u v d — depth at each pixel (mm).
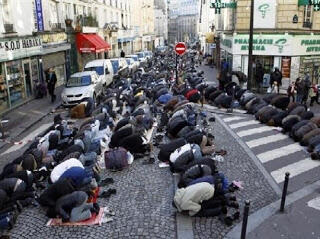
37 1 22844
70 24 28891
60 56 27453
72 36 30047
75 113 16281
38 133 14305
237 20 23547
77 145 10102
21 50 19688
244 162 10375
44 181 9219
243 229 6320
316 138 11055
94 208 7527
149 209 7785
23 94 20422
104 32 40688
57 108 18984
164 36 124312
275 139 12508
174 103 15289
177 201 7379
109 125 13297
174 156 9430
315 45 23047
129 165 10180
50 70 24328
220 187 7660
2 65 18141
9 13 18984
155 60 40219
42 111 18250
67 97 18562
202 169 8172
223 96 17219
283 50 22156
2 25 18156
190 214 7348
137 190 8688
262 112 14672
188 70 29750
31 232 7070
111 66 25703
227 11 28453
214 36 39219
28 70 21281
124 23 53125
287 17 22438
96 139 11117
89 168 9250
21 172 8438
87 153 10203
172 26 166750
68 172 8141
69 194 7465
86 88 19000
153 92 17922
